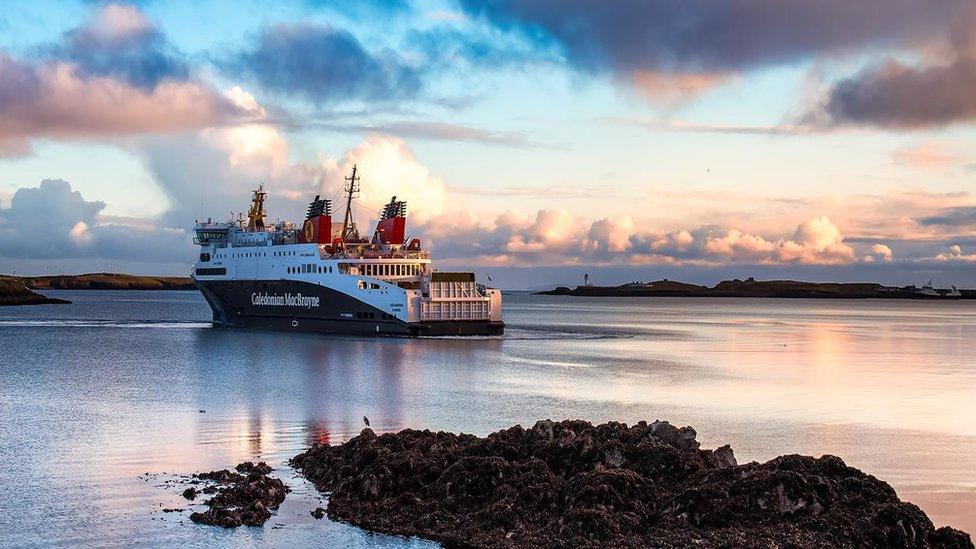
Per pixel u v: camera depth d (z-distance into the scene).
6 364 91.81
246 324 140.88
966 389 77.62
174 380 78.38
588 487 34.03
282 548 32.97
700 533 31.92
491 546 31.94
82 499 38.75
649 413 62.88
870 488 34.22
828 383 81.50
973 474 44.38
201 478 41.94
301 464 43.94
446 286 122.81
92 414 59.94
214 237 149.12
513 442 41.12
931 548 31.30
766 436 54.38
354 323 123.56
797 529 31.91
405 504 36.41
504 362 95.44
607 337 144.12
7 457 46.34
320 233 129.25
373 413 61.22
